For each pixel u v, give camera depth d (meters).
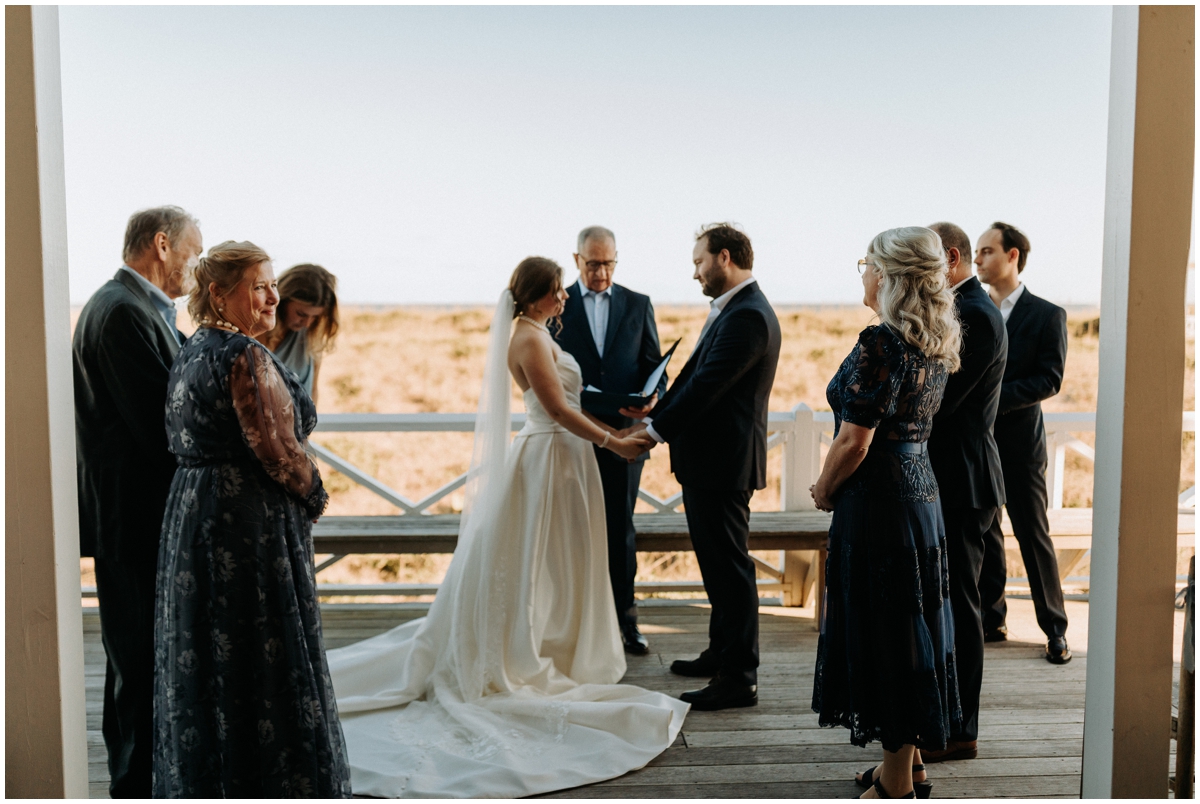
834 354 18.77
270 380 2.00
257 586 2.01
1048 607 3.62
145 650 2.41
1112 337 2.03
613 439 3.18
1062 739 2.89
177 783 2.04
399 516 4.33
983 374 2.61
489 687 3.10
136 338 2.29
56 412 1.95
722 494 3.14
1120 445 2.00
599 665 3.33
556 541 3.31
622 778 2.62
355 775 2.57
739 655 3.16
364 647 3.58
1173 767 2.61
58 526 1.95
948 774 2.64
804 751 2.80
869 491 2.29
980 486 2.67
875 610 2.28
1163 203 1.96
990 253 3.69
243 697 2.02
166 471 2.37
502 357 3.23
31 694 1.94
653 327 4.24
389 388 18.31
